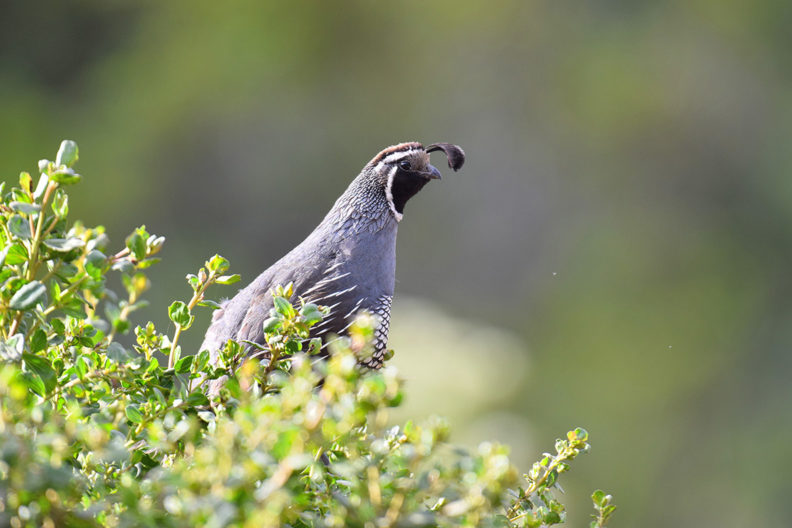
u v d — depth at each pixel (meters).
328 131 20.61
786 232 21.56
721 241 21.28
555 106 21.12
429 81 21.00
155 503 2.13
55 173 2.41
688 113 21.61
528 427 9.98
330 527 2.07
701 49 21.98
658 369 18.98
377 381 2.00
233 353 2.75
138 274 2.92
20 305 2.32
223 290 7.25
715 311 20.38
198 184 20.08
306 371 2.08
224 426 2.01
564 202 20.75
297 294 4.74
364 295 4.86
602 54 21.31
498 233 20.20
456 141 20.83
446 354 9.93
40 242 2.45
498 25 21.19
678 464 18.11
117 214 19.39
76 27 20.66
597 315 19.50
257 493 1.96
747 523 17.84
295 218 20.30
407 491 2.03
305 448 2.11
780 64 22.30
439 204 19.94
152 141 19.98
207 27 20.67
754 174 21.80
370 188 5.04
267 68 20.55
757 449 18.69
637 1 22.06
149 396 2.54
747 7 22.09
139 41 20.78
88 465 2.34
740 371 19.78
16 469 1.83
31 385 2.36
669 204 21.39
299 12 20.67
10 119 19.45
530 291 19.97
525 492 2.80
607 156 21.20
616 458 17.47
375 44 20.89
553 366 18.66
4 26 20.33
